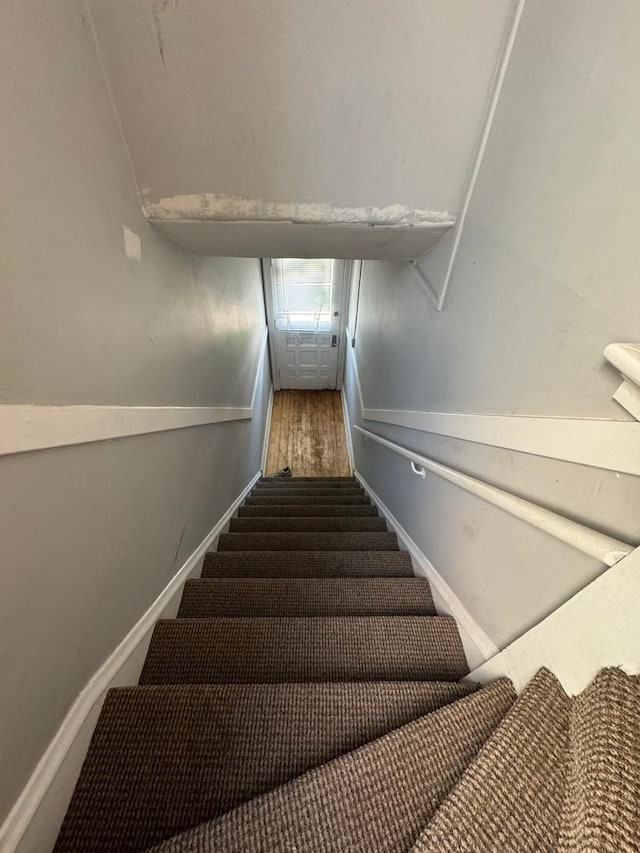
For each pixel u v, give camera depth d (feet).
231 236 4.04
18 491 2.07
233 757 2.67
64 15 2.41
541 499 2.56
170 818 2.41
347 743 2.75
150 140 3.23
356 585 4.64
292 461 15.58
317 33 2.83
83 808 2.45
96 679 2.89
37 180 2.18
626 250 1.81
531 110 2.54
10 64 1.98
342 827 2.12
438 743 2.47
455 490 4.02
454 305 3.92
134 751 2.69
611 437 1.94
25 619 2.17
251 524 7.37
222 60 2.91
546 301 2.44
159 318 3.95
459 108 3.14
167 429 4.14
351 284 14.57
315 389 19.07
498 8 2.71
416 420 5.29
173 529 4.43
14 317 2.01
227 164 3.37
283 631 3.80
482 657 3.31
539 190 2.48
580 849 1.60
